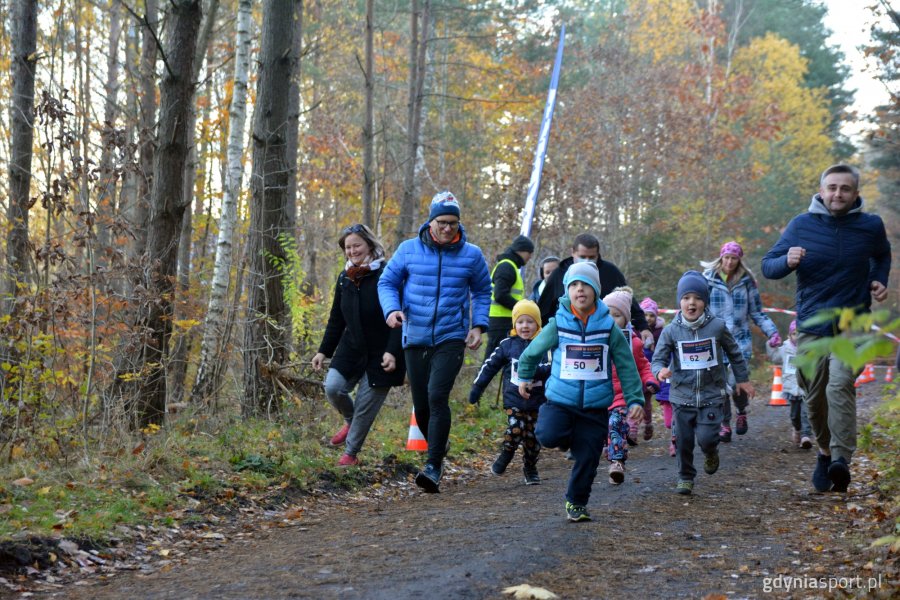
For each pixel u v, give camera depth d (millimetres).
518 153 27438
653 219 28672
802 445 9727
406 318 7203
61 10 14898
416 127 19328
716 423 6965
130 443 7516
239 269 10422
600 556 4699
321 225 27375
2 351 7938
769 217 36062
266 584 4344
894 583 4027
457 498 7094
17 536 4984
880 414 8711
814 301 6703
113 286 9414
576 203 21078
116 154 8492
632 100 29578
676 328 7152
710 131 30531
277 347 10094
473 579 4203
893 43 14867
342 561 4770
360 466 8031
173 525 5871
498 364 7746
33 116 10930
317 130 29094
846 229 6648
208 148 23281
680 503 6414
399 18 32312
